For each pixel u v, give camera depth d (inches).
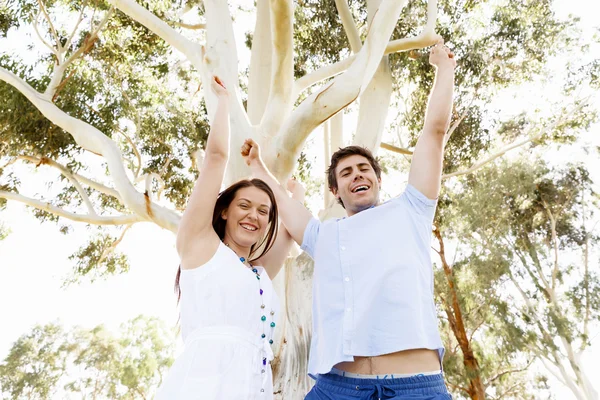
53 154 347.9
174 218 231.5
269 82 239.5
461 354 511.5
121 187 233.9
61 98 353.4
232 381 69.1
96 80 370.6
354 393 71.2
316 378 80.5
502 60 421.7
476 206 510.6
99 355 1006.4
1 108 338.0
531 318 500.7
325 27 383.9
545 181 544.1
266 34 245.6
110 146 244.1
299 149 174.6
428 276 79.4
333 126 293.1
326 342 75.8
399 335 71.8
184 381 68.4
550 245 544.1
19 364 1002.1
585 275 530.9
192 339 72.7
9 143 346.6
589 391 490.9
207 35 203.2
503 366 541.0
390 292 74.8
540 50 419.8
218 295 74.1
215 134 80.6
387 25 180.5
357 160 91.5
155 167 376.8
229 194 87.4
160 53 390.9
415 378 69.8
